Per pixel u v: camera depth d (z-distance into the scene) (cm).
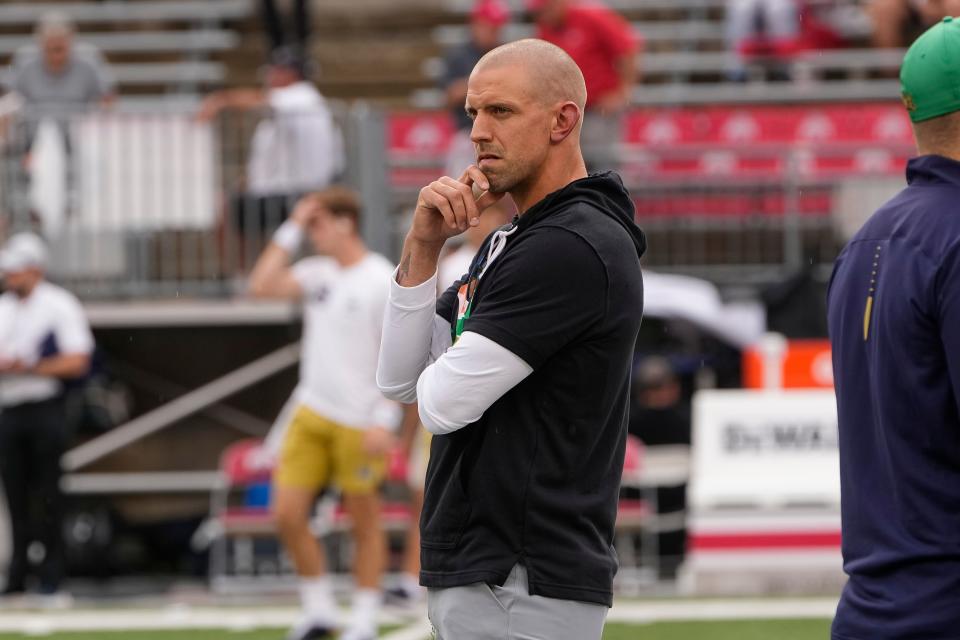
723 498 3064
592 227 1114
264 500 3247
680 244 4038
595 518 1134
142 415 3897
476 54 4016
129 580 3462
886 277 1127
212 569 3394
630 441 3247
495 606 1117
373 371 2566
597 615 1131
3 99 4366
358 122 3747
